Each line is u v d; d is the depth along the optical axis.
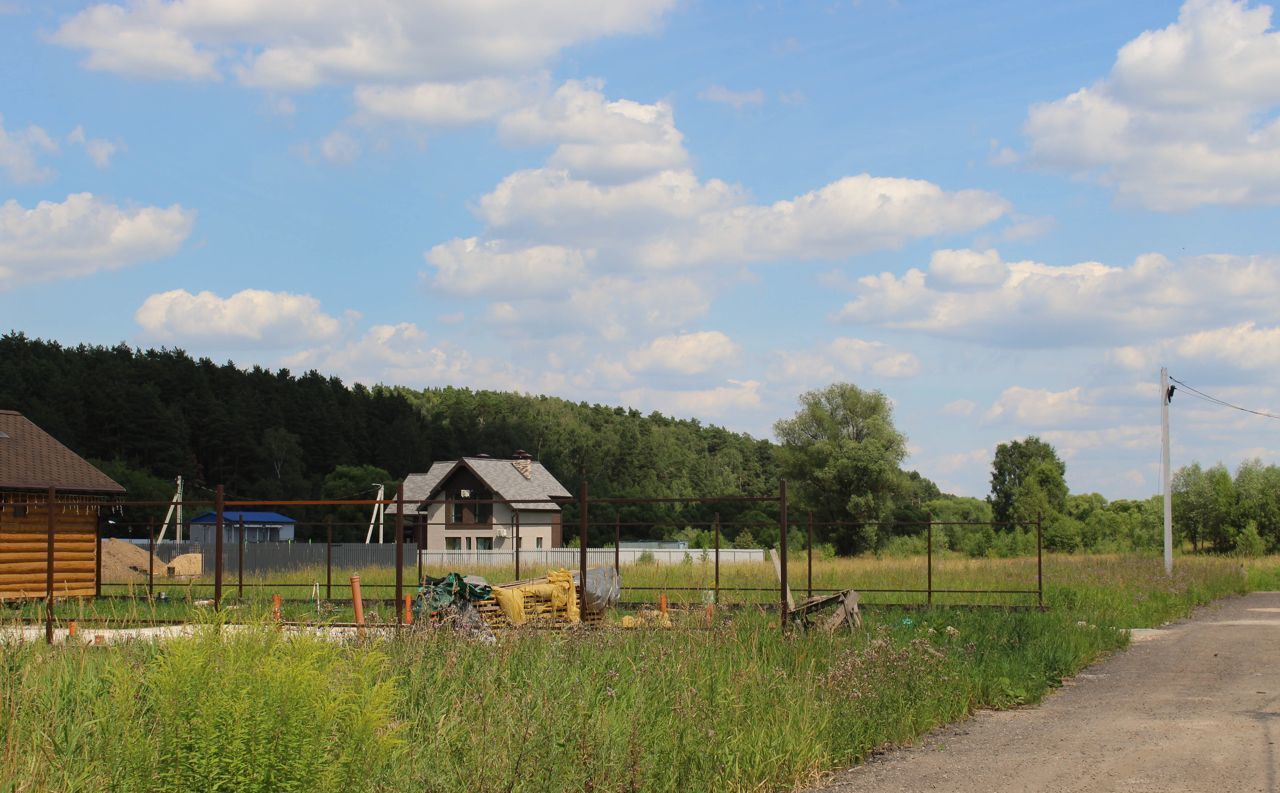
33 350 92.12
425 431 109.62
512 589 16.52
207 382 97.19
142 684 6.96
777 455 78.38
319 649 6.45
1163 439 35.72
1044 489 92.94
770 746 8.33
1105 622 20.12
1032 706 12.20
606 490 109.12
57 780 5.75
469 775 6.53
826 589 24.62
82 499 26.81
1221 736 10.07
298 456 93.06
